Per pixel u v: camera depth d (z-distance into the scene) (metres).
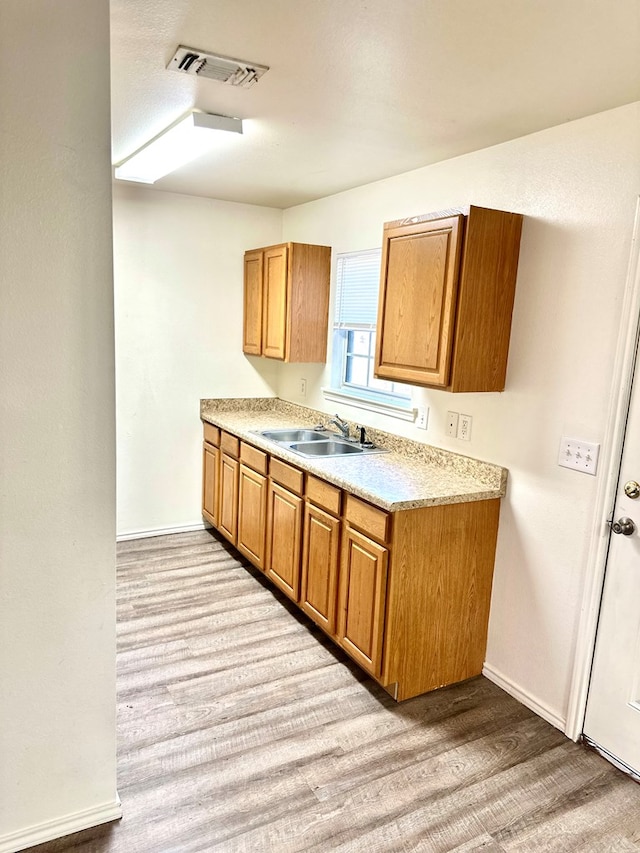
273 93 2.01
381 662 2.37
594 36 1.52
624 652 2.04
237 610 3.12
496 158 2.43
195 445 4.18
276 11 1.47
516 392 2.38
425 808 1.86
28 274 1.44
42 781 1.67
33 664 1.60
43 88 1.39
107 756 1.75
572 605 2.20
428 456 2.85
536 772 2.04
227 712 2.29
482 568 2.51
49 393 1.51
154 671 2.55
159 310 3.89
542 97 1.92
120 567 3.60
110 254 1.53
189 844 1.69
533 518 2.34
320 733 2.20
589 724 2.18
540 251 2.26
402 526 2.26
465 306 2.27
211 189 3.62
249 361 4.27
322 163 2.86
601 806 1.90
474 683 2.57
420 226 2.41
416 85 1.88
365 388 3.48
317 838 1.73
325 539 2.70
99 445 1.60
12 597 1.55
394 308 2.60
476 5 1.39
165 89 2.00
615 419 2.00
